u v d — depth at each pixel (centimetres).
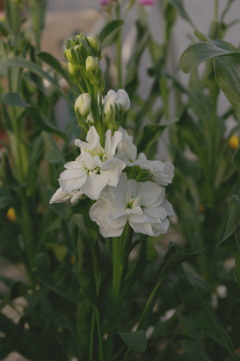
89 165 40
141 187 41
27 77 60
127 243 46
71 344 66
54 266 64
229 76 43
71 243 62
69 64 43
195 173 74
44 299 64
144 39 69
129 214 40
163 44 73
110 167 40
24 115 66
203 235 69
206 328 52
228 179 65
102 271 49
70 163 41
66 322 60
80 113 42
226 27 68
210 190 69
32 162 65
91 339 52
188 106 70
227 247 45
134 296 68
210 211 67
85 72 42
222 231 62
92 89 42
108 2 68
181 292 53
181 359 60
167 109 73
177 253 46
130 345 46
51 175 70
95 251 48
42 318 64
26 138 75
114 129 42
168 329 56
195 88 72
